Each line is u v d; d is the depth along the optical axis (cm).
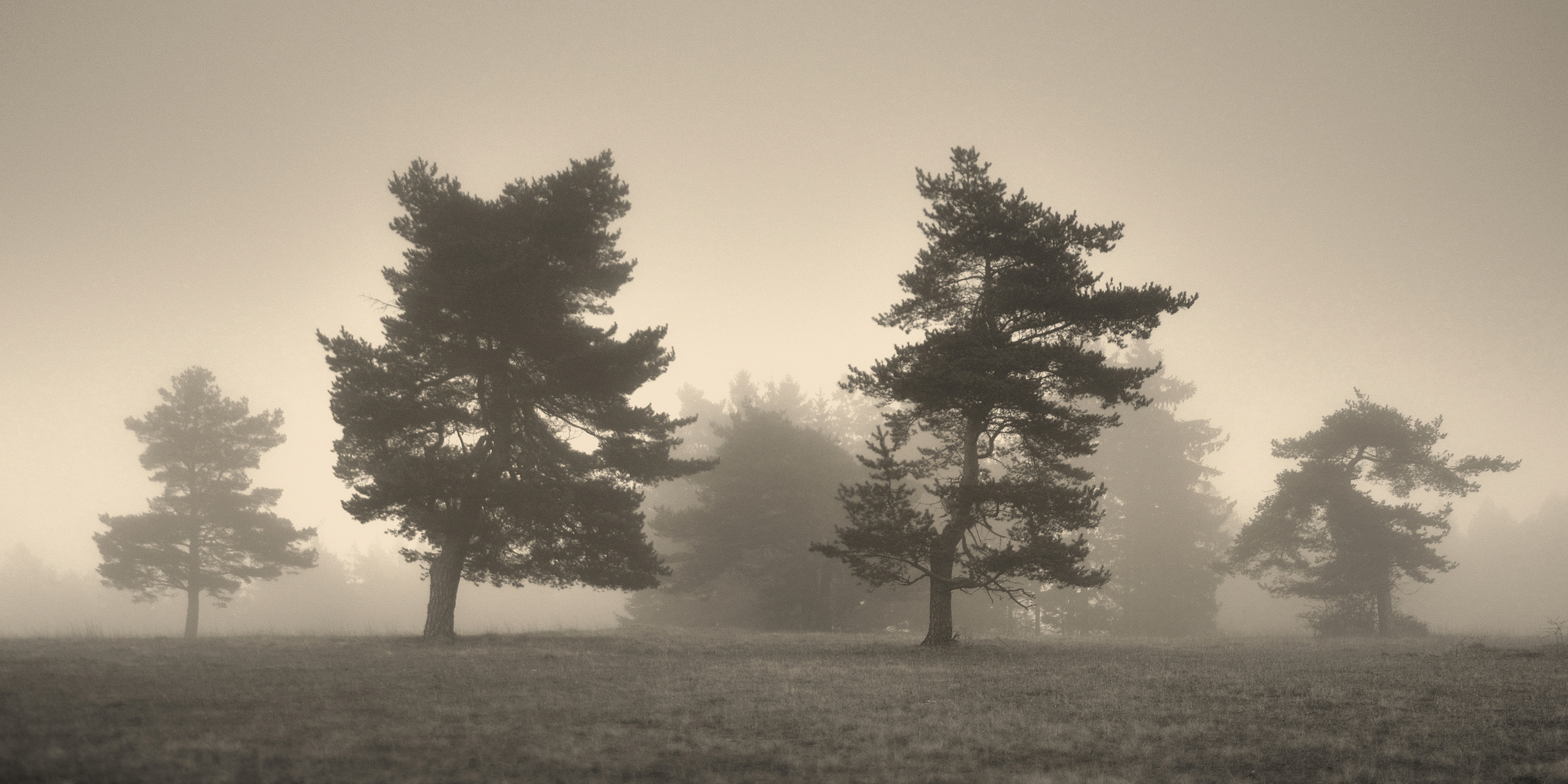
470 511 2164
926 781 759
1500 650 1947
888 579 2080
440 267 2147
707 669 1532
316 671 1354
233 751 782
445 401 2231
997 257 2062
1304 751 874
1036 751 884
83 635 2345
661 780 748
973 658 1819
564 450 2323
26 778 663
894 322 2152
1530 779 757
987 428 2102
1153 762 833
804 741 914
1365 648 2198
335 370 2134
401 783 701
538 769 763
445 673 1387
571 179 2270
